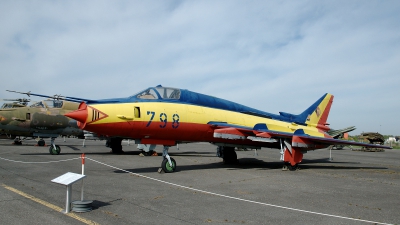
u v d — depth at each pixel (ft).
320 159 73.31
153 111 37.27
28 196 22.58
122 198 22.95
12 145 88.84
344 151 125.59
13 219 16.94
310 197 25.30
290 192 27.30
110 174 35.12
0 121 55.93
